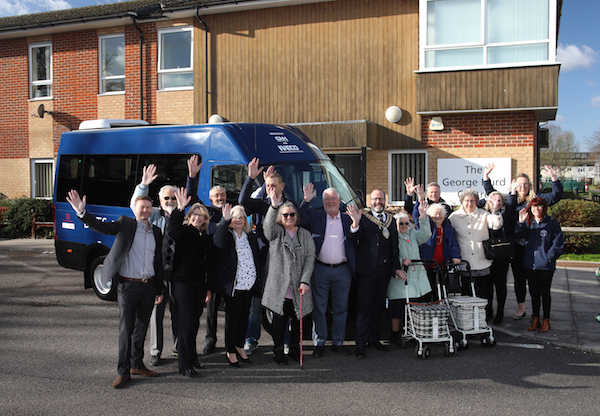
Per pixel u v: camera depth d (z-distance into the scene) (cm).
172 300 512
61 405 434
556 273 986
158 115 1523
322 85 1351
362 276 570
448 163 1265
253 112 1412
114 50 1583
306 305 543
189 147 732
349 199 712
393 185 1321
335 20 1335
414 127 1282
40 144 1673
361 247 574
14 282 955
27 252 1302
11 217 1548
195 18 1455
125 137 809
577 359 556
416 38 1275
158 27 1504
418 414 419
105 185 827
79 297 838
